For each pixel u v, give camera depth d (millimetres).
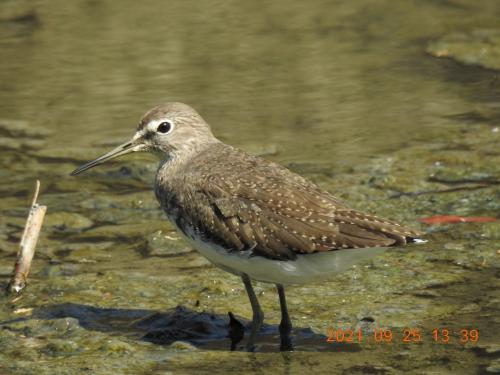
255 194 10109
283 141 16531
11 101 18594
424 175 14906
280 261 9875
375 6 23203
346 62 20031
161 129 11359
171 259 12578
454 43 20484
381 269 11969
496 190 14164
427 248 12469
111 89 19000
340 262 9797
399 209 13727
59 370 9664
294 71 19703
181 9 23297
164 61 20344
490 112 17312
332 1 23688
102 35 21734
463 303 10938
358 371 9508
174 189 10711
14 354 10125
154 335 10484
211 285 11672
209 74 19641
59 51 20844
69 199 14664
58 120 17734
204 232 10273
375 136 16594
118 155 11773
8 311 11219
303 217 9828
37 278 12078
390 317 10688
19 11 23125
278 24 22297
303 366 9680
